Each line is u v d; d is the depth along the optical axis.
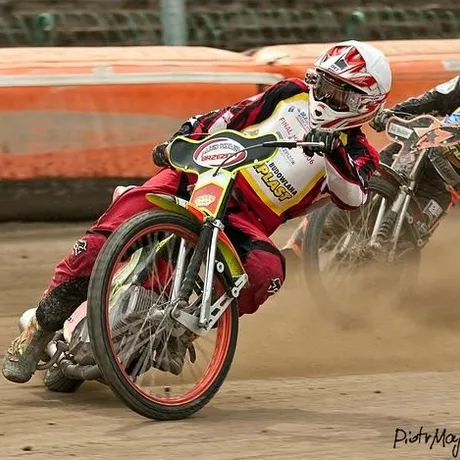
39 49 21.11
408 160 15.62
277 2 27.36
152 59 21.20
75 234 20.64
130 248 11.60
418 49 22.53
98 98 20.80
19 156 20.62
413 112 15.82
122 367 11.03
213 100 21.25
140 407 11.12
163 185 12.10
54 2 26.30
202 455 10.34
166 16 22.95
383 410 11.98
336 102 11.90
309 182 12.09
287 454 10.45
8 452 10.32
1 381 12.84
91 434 10.89
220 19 26.70
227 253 11.52
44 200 21.02
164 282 11.82
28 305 16.73
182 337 11.55
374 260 15.45
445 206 16.02
